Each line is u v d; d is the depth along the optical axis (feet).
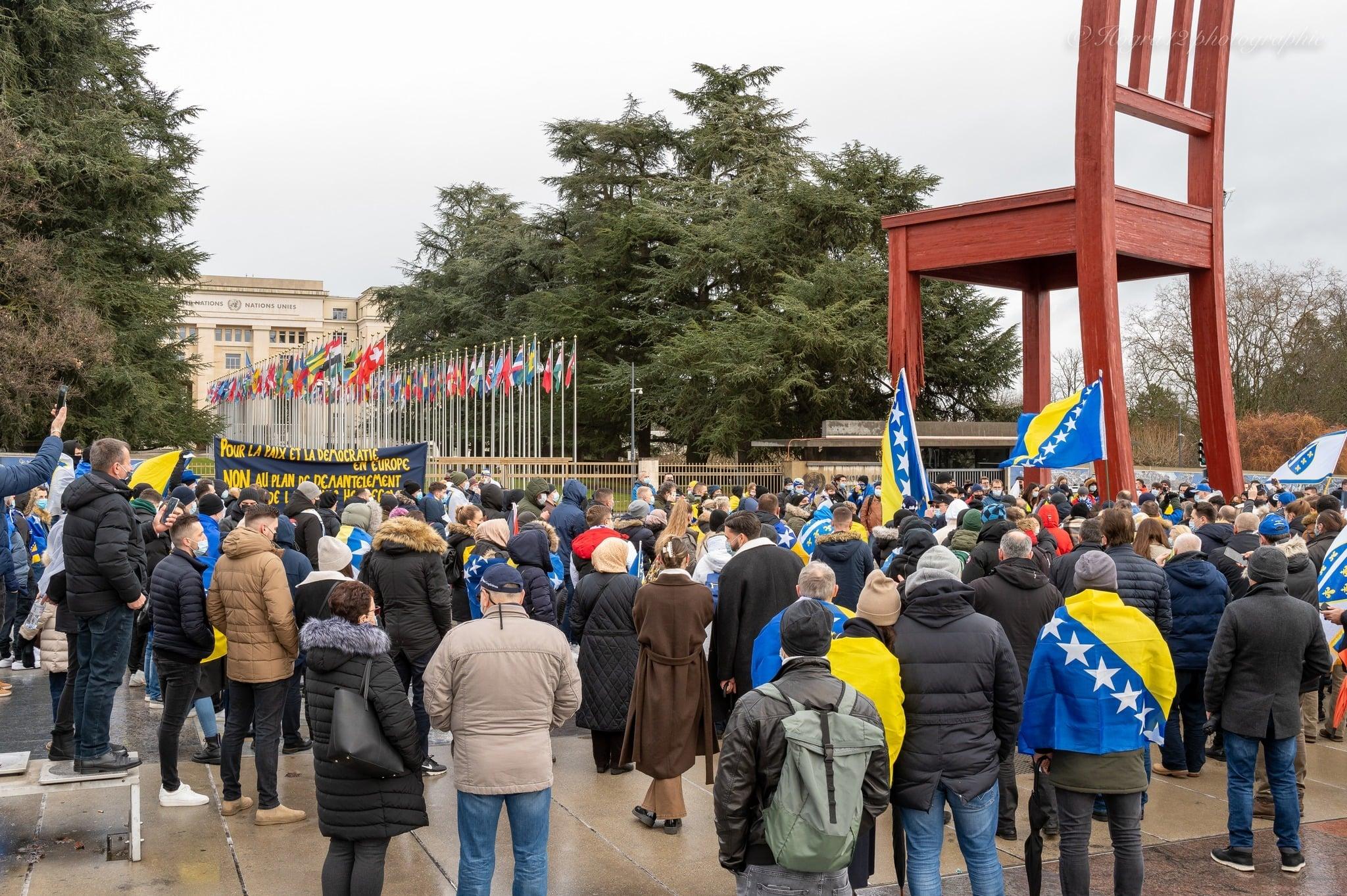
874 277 137.08
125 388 110.11
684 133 171.94
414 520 23.99
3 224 100.73
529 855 15.98
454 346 176.65
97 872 18.80
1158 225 67.21
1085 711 16.10
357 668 15.42
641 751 21.27
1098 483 62.49
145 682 34.81
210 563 27.48
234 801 22.02
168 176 122.62
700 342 138.41
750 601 22.36
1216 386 72.59
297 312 327.06
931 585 15.71
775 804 12.29
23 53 108.58
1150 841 21.54
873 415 148.46
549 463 100.42
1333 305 144.05
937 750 15.30
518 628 15.96
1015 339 147.74
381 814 15.44
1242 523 29.19
